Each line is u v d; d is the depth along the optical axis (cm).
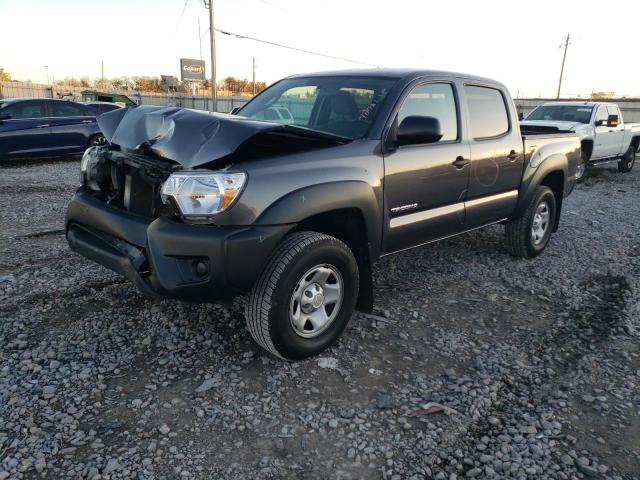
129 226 313
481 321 397
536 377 321
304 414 275
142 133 326
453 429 268
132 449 243
